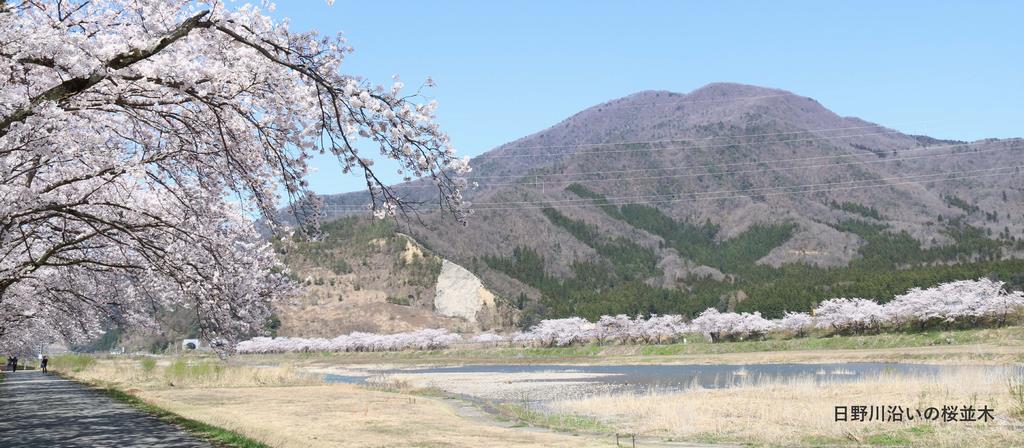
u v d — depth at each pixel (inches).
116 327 839.7
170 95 433.7
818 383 1346.0
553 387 1809.8
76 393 1293.1
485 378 2332.7
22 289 832.9
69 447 580.1
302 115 420.8
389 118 378.0
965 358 2262.6
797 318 4156.0
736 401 1067.9
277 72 409.4
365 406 1178.0
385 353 5187.0
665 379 1988.2
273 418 984.3
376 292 7096.5
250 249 590.9
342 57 415.2
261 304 615.2
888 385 1116.5
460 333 6343.5
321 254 7746.1
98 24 415.8
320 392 1499.8
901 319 3850.9
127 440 624.7
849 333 3991.1
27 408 962.1
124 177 527.5
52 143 444.1
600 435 818.8
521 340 4936.0
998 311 3366.1
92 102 426.6
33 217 502.3
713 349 3750.0
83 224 593.3
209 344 584.1
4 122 354.9
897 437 665.0
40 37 347.9
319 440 754.2
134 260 655.8
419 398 1373.0
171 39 375.2
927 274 5339.6
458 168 394.0
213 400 1273.4
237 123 451.8
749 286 7327.8
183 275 533.6
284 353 5762.8
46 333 1713.8
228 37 412.5
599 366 3102.9
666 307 6584.6
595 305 6496.1
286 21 403.2
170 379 1742.1
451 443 745.6
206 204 532.1
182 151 484.1
